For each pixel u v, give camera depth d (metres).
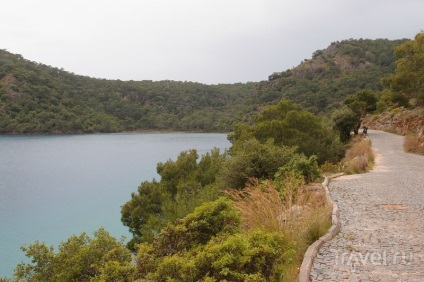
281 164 16.14
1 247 23.53
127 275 4.61
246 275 3.86
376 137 38.84
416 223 8.08
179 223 5.33
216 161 24.78
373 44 189.25
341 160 26.41
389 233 7.33
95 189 46.09
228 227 5.20
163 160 76.44
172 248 4.88
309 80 157.50
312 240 6.70
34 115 161.62
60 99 181.38
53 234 26.44
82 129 172.00
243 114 159.00
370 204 10.20
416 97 41.91
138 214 21.30
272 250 4.22
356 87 131.75
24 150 97.75
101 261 6.22
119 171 62.81
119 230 27.62
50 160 77.44
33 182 51.62
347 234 7.27
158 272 3.96
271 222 6.22
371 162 20.88
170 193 21.59
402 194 11.58
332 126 40.75
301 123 29.36
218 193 16.22
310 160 15.06
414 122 40.34
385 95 63.75
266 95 159.38
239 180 16.20
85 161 76.00
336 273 5.26
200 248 4.64
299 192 9.05
